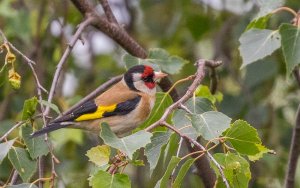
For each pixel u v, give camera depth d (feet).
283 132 45.52
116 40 36.60
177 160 24.85
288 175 36.40
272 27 44.75
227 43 50.85
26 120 28.32
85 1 35.32
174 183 25.08
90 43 51.80
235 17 50.29
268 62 44.45
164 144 26.55
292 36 30.27
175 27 52.39
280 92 47.98
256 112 45.34
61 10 50.21
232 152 27.25
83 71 51.70
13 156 27.71
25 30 46.19
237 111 45.42
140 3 52.44
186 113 27.45
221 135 26.25
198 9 52.54
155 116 30.94
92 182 24.31
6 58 29.14
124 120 34.22
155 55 35.96
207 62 31.35
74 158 46.83
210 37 53.98
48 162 43.34
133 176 49.70
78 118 32.76
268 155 44.06
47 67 48.93
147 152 26.50
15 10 47.73
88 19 35.19
